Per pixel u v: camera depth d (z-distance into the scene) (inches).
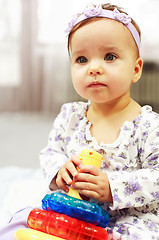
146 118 30.3
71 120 33.9
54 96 122.9
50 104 123.5
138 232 26.0
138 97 113.8
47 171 31.6
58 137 35.1
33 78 123.3
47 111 123.9
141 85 113.4
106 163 30.0
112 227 28.0
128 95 31.8
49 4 116.3
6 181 48.1
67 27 31.0
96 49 28.5
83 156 27.5
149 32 109.4
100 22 28.8
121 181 27.1
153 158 28.9
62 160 32.0
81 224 24.4
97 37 28.3
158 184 27.5
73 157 27.9
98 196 26.5
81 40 28.9
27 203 38.6
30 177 50.2
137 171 28.2
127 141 29.5
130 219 28.2
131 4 105.7
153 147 28.9
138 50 32.2
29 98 124.8
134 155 29.6
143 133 29.7
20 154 72.7
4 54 122.3
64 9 115.4
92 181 26.5
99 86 28.6
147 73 113.0
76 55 29.8
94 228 24.4
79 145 31.8
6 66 122.9
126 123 30.2
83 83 29.2
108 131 31.0
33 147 79.0
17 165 64.6
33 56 121.7
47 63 121.2
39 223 24.9
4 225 28.9
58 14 116.2
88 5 32.4
